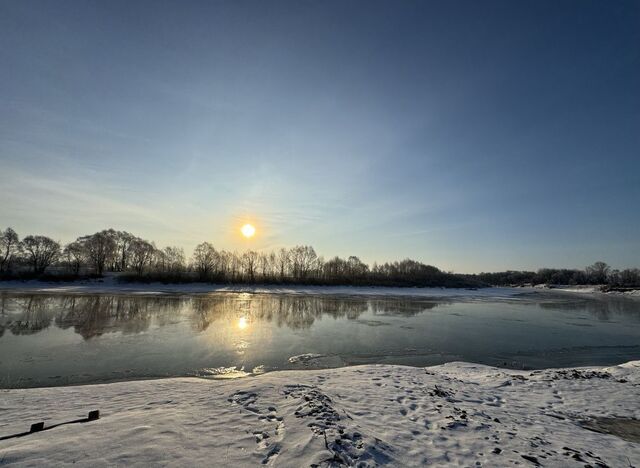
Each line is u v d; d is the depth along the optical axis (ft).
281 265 263.70
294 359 53.26
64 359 49.47
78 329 71.05
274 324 84.64
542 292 316.19
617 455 22.81
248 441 20.86
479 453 21.42
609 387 39.11
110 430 21.74
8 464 17.06
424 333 78.64
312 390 31.24
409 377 41.16
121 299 128.36
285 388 31.63
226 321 86.22
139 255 232.53
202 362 49.83
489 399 34.27
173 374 44.24
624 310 149.28
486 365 54.29
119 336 65.21
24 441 19.99
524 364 55.83
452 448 21.93
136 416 24.77
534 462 20.62
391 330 81.10
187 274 216.13
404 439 22.85
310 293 188.85
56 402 30.40
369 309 124.47
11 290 151.84
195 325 78.79
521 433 25.30
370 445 20.86
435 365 53.42
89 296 135.64
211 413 25.54
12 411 27.68
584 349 67.56
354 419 25.61
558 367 54.65
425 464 19.67
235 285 203.21
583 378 42.70
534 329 89.35
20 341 59.67
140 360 49.90
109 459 17.98
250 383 33.96
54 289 158.92
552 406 33.30
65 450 18.69
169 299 133.80
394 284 253.24
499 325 94.68
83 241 228.63
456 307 143.54
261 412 25.79
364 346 64.03
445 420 26.61
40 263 214.07
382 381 38.47
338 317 101.19
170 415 24.89
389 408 29.17
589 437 25.91
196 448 19.76
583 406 33.35
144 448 19.33
